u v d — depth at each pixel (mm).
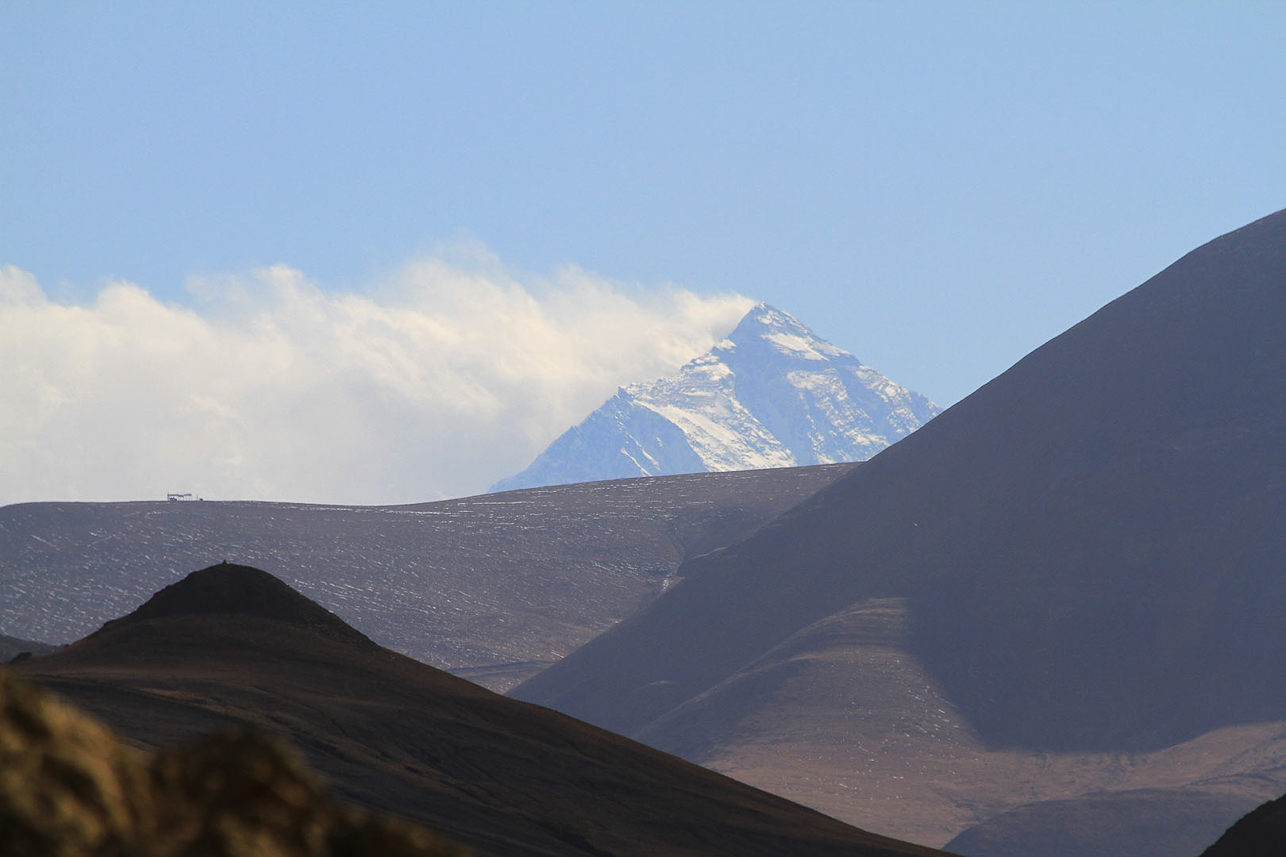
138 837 20312
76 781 20344
